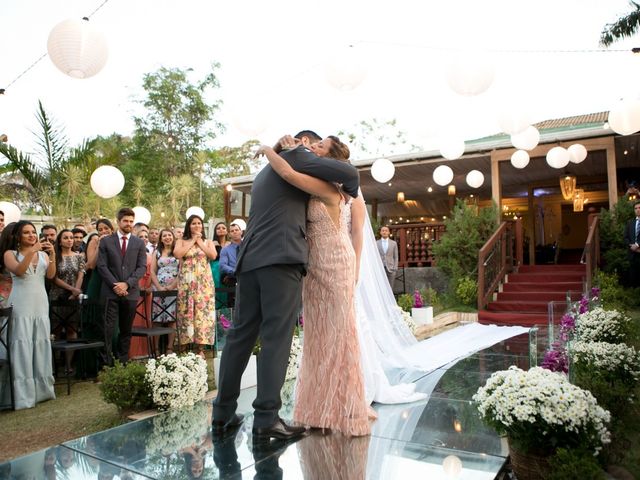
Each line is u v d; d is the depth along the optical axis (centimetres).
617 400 301
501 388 237
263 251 263
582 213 1823
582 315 460
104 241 530
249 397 392
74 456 254
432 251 1202
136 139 2689
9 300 430
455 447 260
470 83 561
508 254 1177
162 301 630
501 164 1266
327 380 290
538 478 220
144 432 295
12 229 442
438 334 787
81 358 539
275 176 274
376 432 285
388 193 1673
